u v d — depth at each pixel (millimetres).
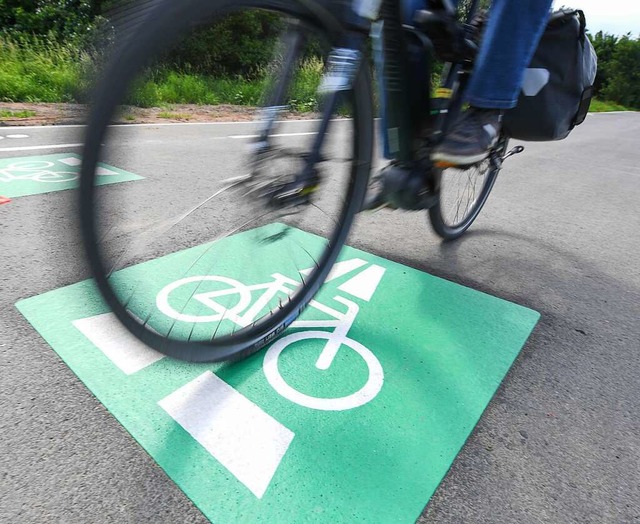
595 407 1895
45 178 4066
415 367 2010
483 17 2188
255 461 1489
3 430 1519
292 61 1439
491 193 5105
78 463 1433
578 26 2254
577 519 1409
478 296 2680
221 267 2586
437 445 1624
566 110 2330
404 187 1940
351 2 1467
